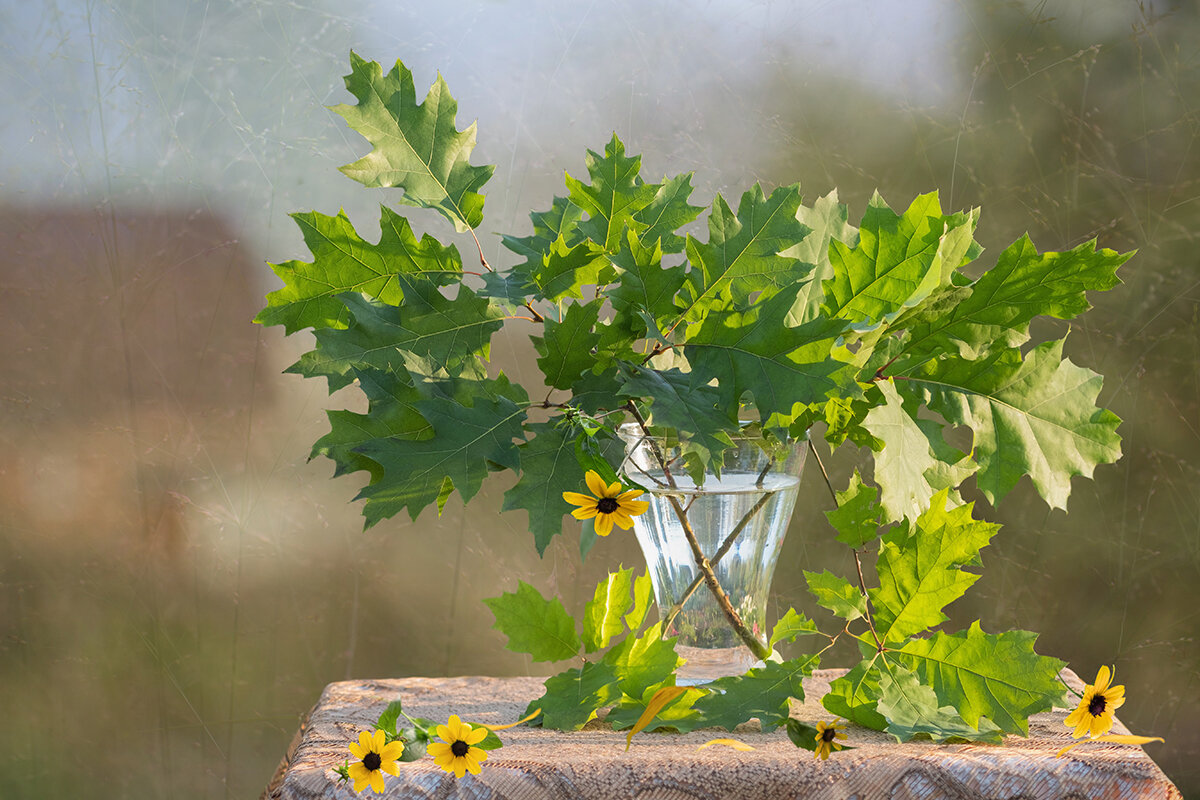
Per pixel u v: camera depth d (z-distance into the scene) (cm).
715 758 194
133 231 254
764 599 210
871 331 197
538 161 255
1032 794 192
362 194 255
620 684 204
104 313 255
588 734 203
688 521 205
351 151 255
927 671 200
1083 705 195
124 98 254
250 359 256
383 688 221
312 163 254
